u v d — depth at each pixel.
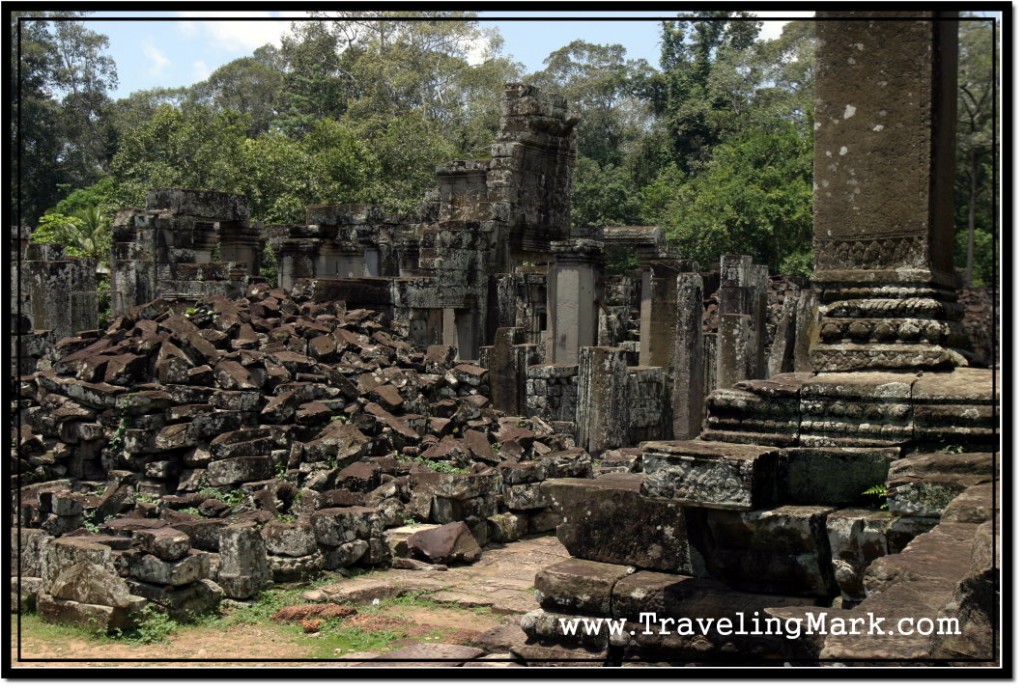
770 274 32.28
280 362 13.15
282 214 33.28
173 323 12.91
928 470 5.47
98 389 11.80
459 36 42.94
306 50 45.59
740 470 5.15
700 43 45.72
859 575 5.27
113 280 22.97
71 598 8.07
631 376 17.64
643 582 5.54
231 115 35.62
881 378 6.36
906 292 6.80
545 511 12.14
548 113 22.67
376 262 25.27
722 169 35.38
